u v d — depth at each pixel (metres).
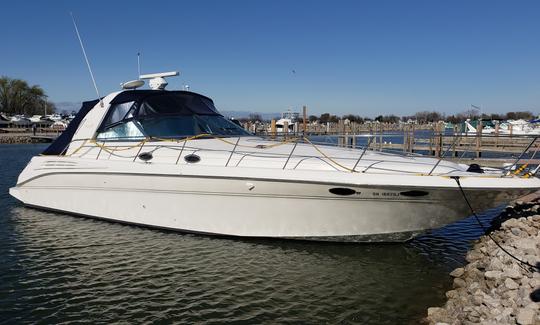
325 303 5.54
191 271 6.43
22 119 74.19
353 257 6.83
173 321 5.09
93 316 5.20
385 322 5.07
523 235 6.66
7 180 15.52
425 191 6.15
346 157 7.04
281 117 56.72
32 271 6.49
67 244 7.48
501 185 5.84
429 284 6.07
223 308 5.40
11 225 8.48
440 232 8.46
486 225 9.00
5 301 5.56
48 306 5.43
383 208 6.48
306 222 6.80
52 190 8.90
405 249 7.07
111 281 6.14
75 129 9.16
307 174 6.44
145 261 6.77
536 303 4.12
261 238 7.17
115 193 7.98
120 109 8.59
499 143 23.58
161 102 8.62
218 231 7.30
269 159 6.98
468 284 5.65
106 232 7.89
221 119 9.18
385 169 6.47
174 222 7.56
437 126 34.38
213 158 7.24
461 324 4.43
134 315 5.22
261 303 5.53
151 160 7.60
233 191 6.90
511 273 4.99
